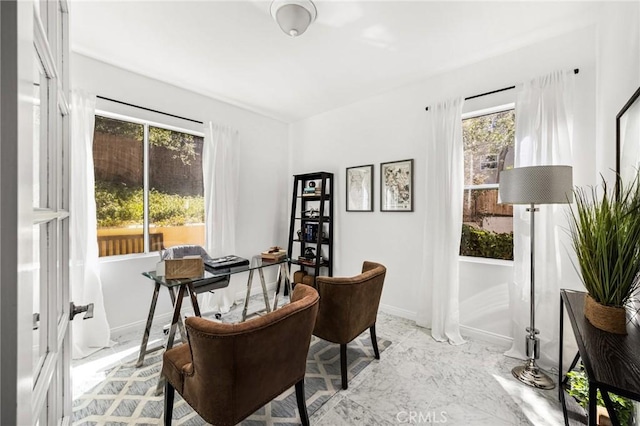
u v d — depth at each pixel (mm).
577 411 1710
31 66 408
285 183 4613
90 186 2539
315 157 4273
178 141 3354
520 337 2381
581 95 2193
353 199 3787
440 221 2850
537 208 2178
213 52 2572
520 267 2371
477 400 1884
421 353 2482
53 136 763
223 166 3549
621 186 1502
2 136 350
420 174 3160
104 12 2039
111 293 2764
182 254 2908
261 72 2949
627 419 1320
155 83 3064
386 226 3467
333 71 2938
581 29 2211
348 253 3852
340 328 1975
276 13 1993
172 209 3297
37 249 666
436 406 1829
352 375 2158
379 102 3525
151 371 2195
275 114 4230
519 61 2508
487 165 2836
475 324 2740
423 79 3113
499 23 2174
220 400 1264
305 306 1476
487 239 2824
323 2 1952
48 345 736
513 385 2035
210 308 3393
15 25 355
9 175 352
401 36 2346
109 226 2811
